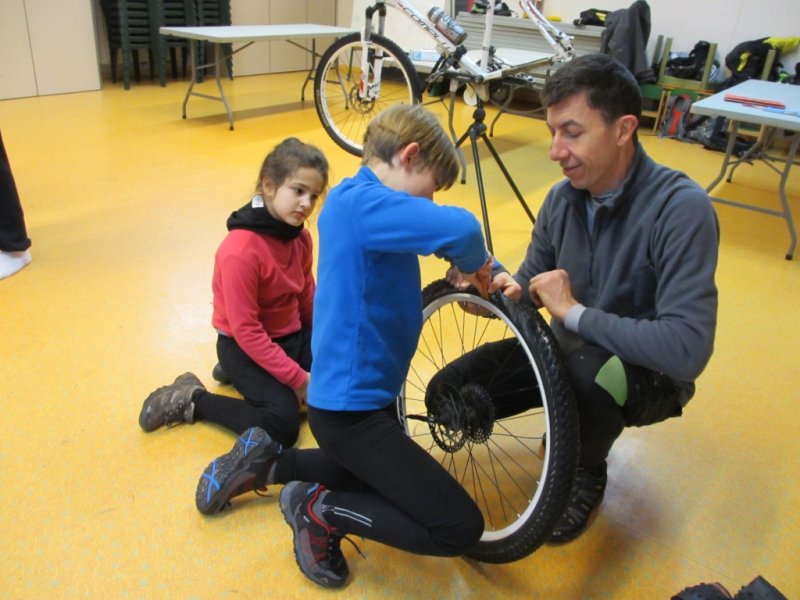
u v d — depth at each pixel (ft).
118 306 6.76
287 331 5.43
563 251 4.43
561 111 3.62
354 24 14.67
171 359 5.96
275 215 4.91
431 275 8.05
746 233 10.57
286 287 5.18
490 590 3.96
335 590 3.87
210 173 11.11
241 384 5.06
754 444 5.50
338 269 3.44
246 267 4.80
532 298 4.42
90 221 8.80
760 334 7.38
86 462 4.68
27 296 6.80
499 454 5.21
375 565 4.08
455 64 9.48
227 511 4.37
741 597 3.31
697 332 3.54
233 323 4.83
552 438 3.59
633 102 3.56
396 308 3.59
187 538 4.13
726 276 8.89
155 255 7.98
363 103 12.05
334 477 4.27
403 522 3.62
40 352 5.89
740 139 15.90
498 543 3.87
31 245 7.92
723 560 4.32
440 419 4.47
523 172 12.80
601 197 4.04
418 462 3.61
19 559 3.88
